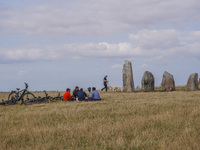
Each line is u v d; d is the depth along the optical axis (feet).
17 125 35.40
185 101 57.26
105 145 23.91
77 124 33.94
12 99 64.39
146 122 33.19
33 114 45.06
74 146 24.34
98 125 32.45
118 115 41.19
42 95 94.43
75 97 72.59
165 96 73.31
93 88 68.85
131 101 61.87
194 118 34.94
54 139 26.89
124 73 110.01
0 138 27.48
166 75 107.04
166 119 34.42
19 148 24.16
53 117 41.32
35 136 28.32
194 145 21.95
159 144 23.56
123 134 27.68
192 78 103.24
